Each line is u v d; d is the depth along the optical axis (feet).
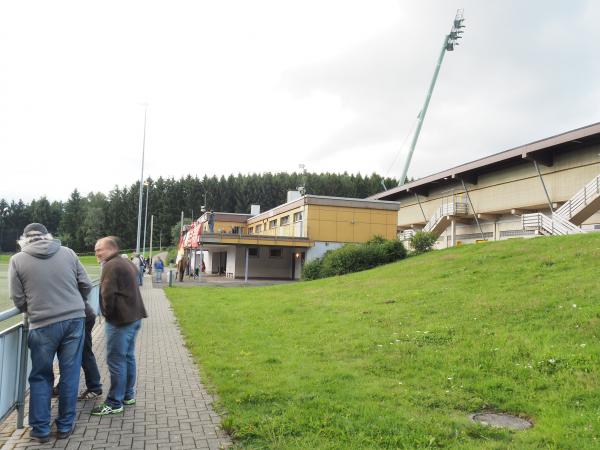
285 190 394.32
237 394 19.47
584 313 27.68
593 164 91.91
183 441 15.11
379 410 17.20
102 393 20.29
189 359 26.94
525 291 36.29
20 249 15.79
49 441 15.05
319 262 95.86
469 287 42.22
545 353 22.79
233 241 113.09
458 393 19.19
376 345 27.32
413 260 73.10
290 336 31.63
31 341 15.11
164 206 378.12
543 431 15.29
